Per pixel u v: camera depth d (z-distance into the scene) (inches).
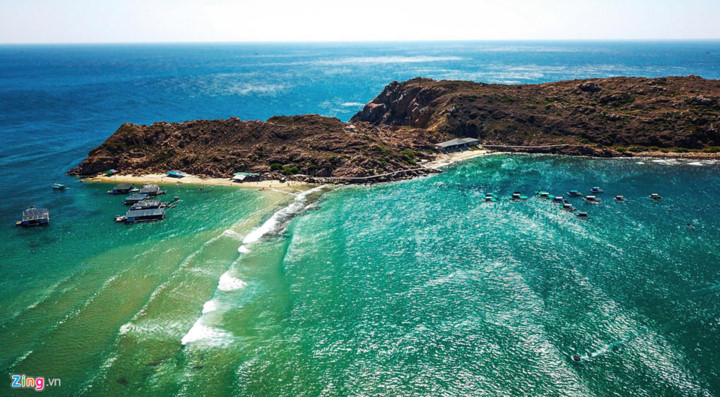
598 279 2827.3
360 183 4940.9
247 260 3169.3
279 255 3248.0
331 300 2684.5
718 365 2089.1
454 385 2037.4
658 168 5236.2
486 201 4296.3
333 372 2117.4
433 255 3221.0
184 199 4372.5
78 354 2172.7
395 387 2031.3
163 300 2618.1
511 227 3663.9
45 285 2758.4
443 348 2269.9
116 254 3184.1
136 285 2775.6
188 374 2079.2
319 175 5103.3
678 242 3287.4
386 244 3415.4
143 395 1951.3
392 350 2262.6
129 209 4023.1
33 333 2309.3
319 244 3427.7
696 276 2822.3
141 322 2416.3
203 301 2652.6
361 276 2952.8
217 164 5236.2
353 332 2397.9
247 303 2645.2
